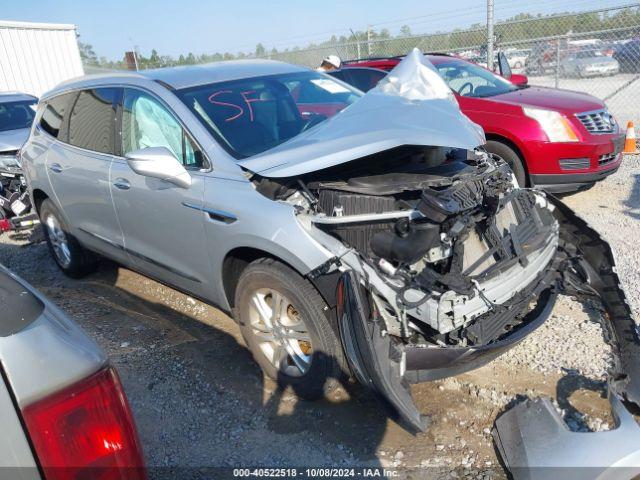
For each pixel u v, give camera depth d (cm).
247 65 425
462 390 313
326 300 281
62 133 470
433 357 250
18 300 146
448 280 249
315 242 274
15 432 125
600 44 1163
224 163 319
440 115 308
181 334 403
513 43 1091
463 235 262
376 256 267
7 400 124
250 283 310
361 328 242
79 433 134
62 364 135
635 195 666
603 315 320
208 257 331
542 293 315
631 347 294
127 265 433
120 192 386
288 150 303
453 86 707
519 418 266
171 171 316
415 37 1236
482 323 266
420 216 255
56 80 1602
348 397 314
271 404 316
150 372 354
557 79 1084
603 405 292
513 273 274
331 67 818
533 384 314
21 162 531
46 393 130
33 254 615
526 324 289
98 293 490
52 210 503
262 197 297
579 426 279
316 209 291
